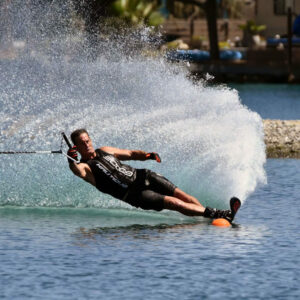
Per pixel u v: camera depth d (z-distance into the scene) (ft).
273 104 325.01
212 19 513.45
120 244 93.04
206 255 87.86
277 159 180.34
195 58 506.48
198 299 72.38
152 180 109.50
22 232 99.81
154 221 108.37
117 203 121.39
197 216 111.96
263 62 487.61
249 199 125.80
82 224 105.60
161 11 653.71
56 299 72.02
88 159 109.60
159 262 84.79
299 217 110.52
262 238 96.73
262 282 77.66
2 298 72.28
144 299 72.23
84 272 80.74
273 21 629.92
